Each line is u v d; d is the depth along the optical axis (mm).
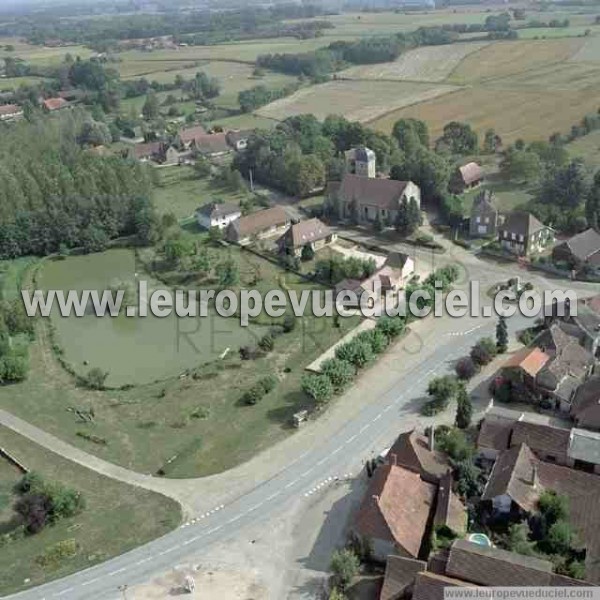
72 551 86250
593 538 79688
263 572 82250
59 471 101625
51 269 175375
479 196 177875
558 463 92688
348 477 96625
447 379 110375
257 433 107438
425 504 86000
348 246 174250
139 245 185375
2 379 125188
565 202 182125
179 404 116250
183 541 87500
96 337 141125
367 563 82125
